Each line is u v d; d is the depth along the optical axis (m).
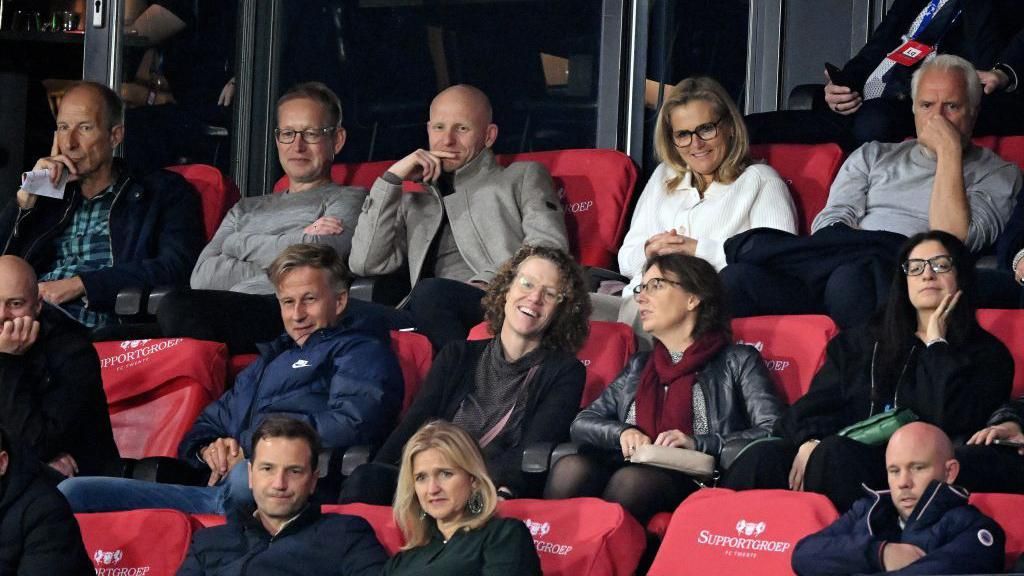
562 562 15.30
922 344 16.75
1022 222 19.39
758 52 27.39
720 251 20.56
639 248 22.08
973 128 22.06
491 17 27.52
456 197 22.78
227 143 27.66
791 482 15.96
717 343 17.53
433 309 20.77
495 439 17.67
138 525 16.70
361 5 27.88
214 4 27.52
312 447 16.19
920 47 24.08
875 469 15.29
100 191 23.92
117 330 21.86
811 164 22.70
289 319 19.28
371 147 27.97
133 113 27.00
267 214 23.80
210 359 20.52
